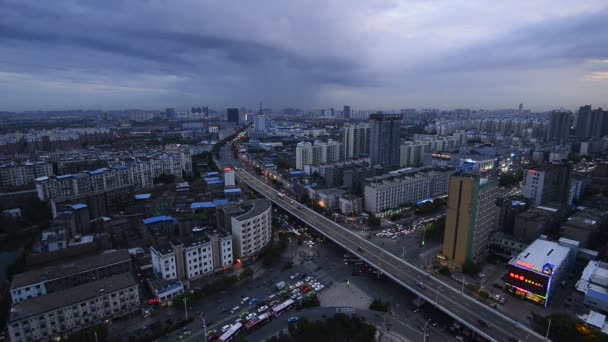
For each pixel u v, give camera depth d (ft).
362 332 540.11
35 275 611.47
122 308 579.48
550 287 615.57
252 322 559.38
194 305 627.05
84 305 542.98
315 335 524.11
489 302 625.00
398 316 597.52
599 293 579.07
